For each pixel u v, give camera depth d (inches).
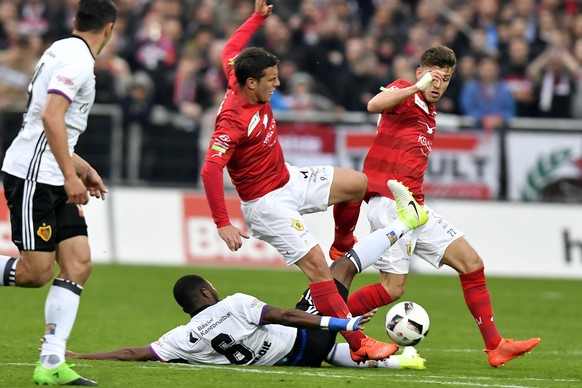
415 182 1264.8
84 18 997.2
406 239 1245.7
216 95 2628.0
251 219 1197.7
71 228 1010.7
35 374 982.4
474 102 2591.0
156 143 2529.5
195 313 1142.3
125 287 2078.0
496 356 1239.5
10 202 1015.6
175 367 1096.8
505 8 2942.9
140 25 2844.5
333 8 2928.2
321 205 1225.4
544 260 2443.4
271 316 1115.9
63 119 957.2
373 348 1157.1
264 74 1135.0
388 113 1267.2
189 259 2477.9
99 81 2541.8
